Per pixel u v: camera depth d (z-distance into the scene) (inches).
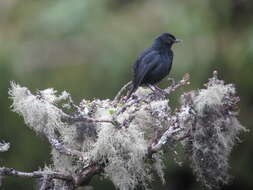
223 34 552.4
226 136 221.5
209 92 210.5
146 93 268.5
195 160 220.5
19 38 557.3
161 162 223.8
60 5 539.8
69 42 546.9
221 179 222.7
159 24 538.0
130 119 216.5
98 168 215.6
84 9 535.2
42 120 214.5
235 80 546.3
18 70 541.6
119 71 524.1
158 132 223.3
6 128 551.5
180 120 214.1
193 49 523.8
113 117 210.1
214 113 213.6
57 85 538.9
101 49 532.4
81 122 220.5
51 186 219.8
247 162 560.1
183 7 545.3
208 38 535.8
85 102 231.6
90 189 230.2
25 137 553.6
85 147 219.9
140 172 213.8
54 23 537.6
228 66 543.2
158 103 228.7
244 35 550.9
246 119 549.6
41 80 542.6
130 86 363.9
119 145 211.0
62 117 218.8
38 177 213.3
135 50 526.0
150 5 556.1
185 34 529.3
